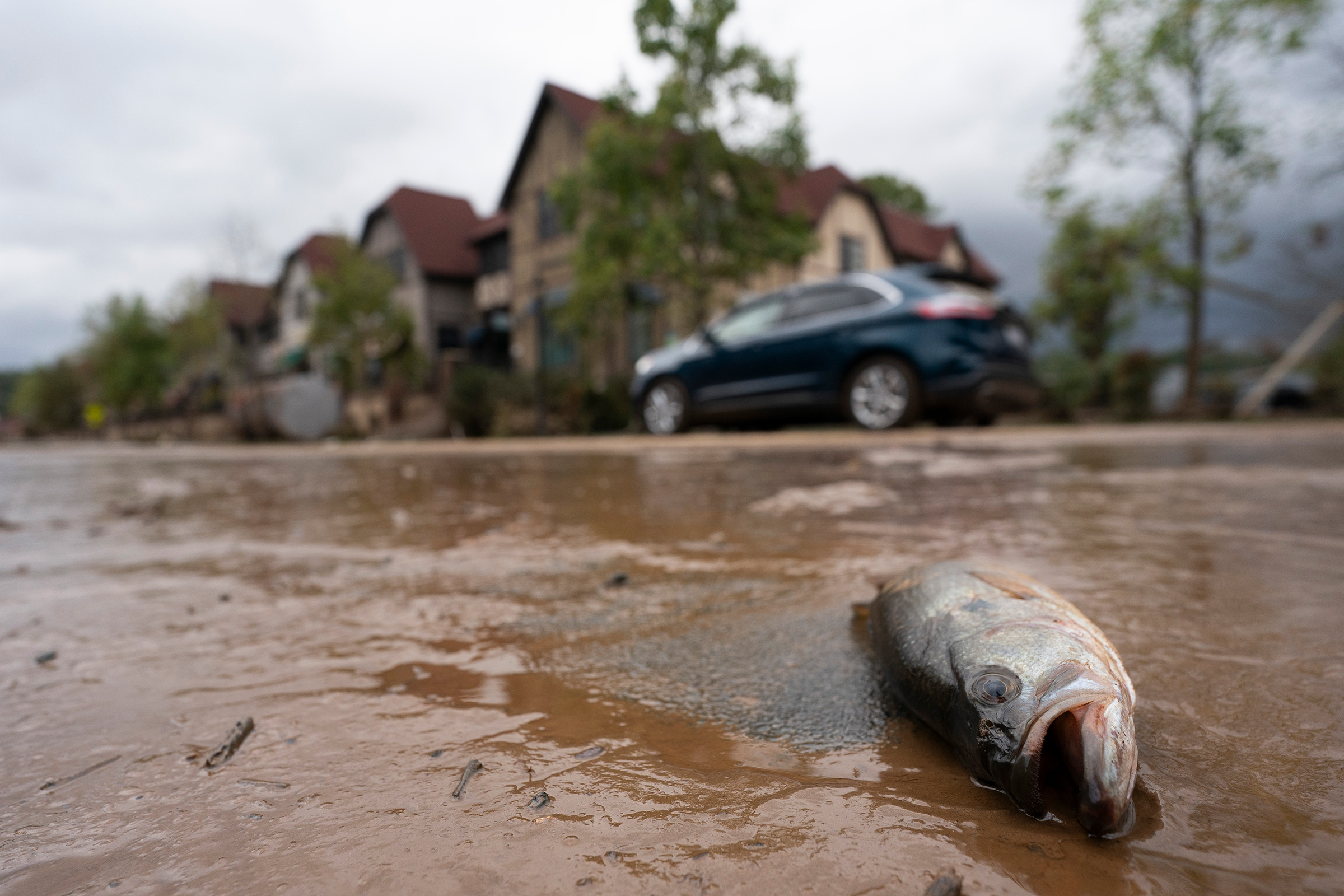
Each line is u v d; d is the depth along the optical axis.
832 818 0.88
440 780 1.00
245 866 0.82
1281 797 0.90
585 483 4.87
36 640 1.71
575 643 1.58
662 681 1.35
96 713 1.27
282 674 1.44
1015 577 1.27
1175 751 1.01
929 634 1.15
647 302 18.52
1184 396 16.09
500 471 6.25
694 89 15.78
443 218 30.34
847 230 26.56
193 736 1.17
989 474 4.42
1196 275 15.34
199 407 38.38
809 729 1.14
